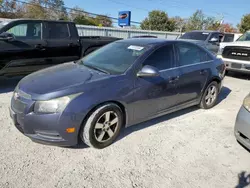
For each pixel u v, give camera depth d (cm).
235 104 516
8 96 489
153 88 340
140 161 284
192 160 293
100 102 284
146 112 346
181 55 396
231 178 263
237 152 317
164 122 398
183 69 389
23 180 240
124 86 307
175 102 389
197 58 432
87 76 307
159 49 363
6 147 296
